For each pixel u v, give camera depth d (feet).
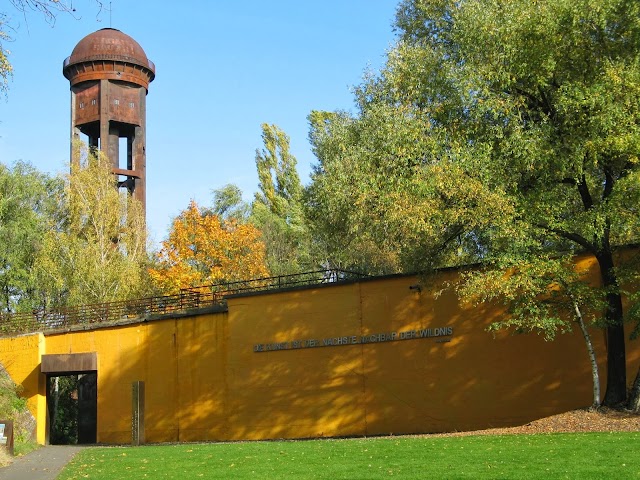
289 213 206.69
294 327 98.73
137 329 116.16
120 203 167.22
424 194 72.02
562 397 78.23
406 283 89.81
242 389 102.58
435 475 43.09
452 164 70.59
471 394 83.82
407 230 75.25
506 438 60.85
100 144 177.88
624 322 71.67
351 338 93.40
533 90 73.00
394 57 91.61
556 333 79.30
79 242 161.07
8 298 173.68
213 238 171.42
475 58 74.08
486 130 72.64
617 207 65.92
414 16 105.70
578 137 67.46
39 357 124.47
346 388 93.09
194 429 107.24
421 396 87.20
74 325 124.77
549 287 77.20
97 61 179.73
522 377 80.84
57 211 176.14
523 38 70.90
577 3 68.54
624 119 65.46
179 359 110.63
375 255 146.61
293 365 98.17
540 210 68.95
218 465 55.67
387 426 89.20
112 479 51.55
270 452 63.36
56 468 64.95
